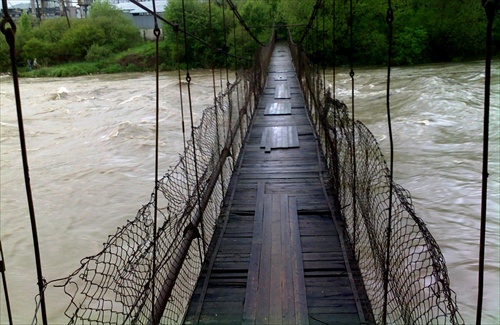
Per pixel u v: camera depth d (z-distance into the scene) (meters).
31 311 3.56
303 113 7.30
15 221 5.47
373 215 2.15
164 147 8.74
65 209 5.80
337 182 3.26
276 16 27.31
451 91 12.06
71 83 23.23
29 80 25.95
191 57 25.83
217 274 2.50
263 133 5.84
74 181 6.95
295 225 3.05
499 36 20.59
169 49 27.23
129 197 6.15
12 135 10.83
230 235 2.98
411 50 21.09
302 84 9.17
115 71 28.47
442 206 5.02
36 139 10.48
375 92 13.31
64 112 13.99
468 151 6.98
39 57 30.23
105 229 5.15
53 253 4.60
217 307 2.21
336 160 3.28
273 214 3.24
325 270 2.50
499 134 7.74
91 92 18.36
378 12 20.70
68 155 8.62
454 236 4.34
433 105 10.55
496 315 3.23
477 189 5.43
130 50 30.48
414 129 8.55
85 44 30.80
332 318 2.09
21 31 30.16
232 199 3.58
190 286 2.54
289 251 2.69
